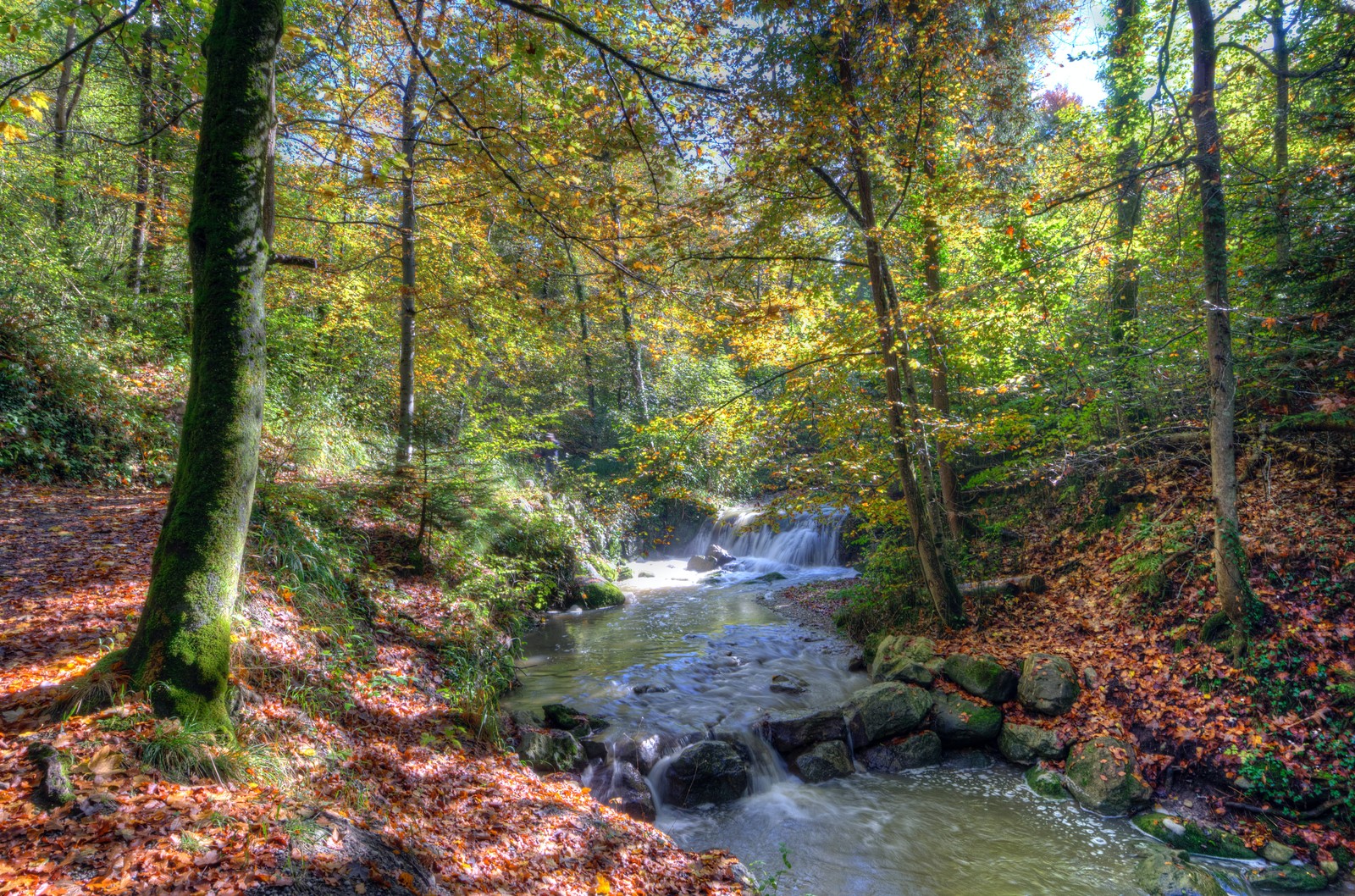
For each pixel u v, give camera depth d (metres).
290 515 7.96
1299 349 8.50
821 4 8.61
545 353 18.59
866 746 8.11
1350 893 5.55
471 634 8.77
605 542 18.05
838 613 12.68
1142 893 5.63
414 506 10.62
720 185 8.76
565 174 7.69
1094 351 11.57
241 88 4.48
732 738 7.88
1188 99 8.38
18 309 10.41
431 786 5.39
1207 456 10.27
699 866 5.46
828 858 6.18
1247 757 6.61
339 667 6.48
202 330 4.53
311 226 13.81
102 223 15.48
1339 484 8.51
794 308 9.30
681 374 24.64
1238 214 9.15
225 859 3.37
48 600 5.96
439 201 11.65
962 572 11.86
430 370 15.59
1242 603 7.53
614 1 6.63
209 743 4.18
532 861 4.77
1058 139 10.16
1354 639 6.92
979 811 6.96
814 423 10.48
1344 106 8.38
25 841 3.20
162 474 10.77
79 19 6.24
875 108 8.94
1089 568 10.53
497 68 6.32
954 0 9.66
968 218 9.88
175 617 4.36
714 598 15.20
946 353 11.62
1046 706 8.09
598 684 9.59
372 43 9.67
